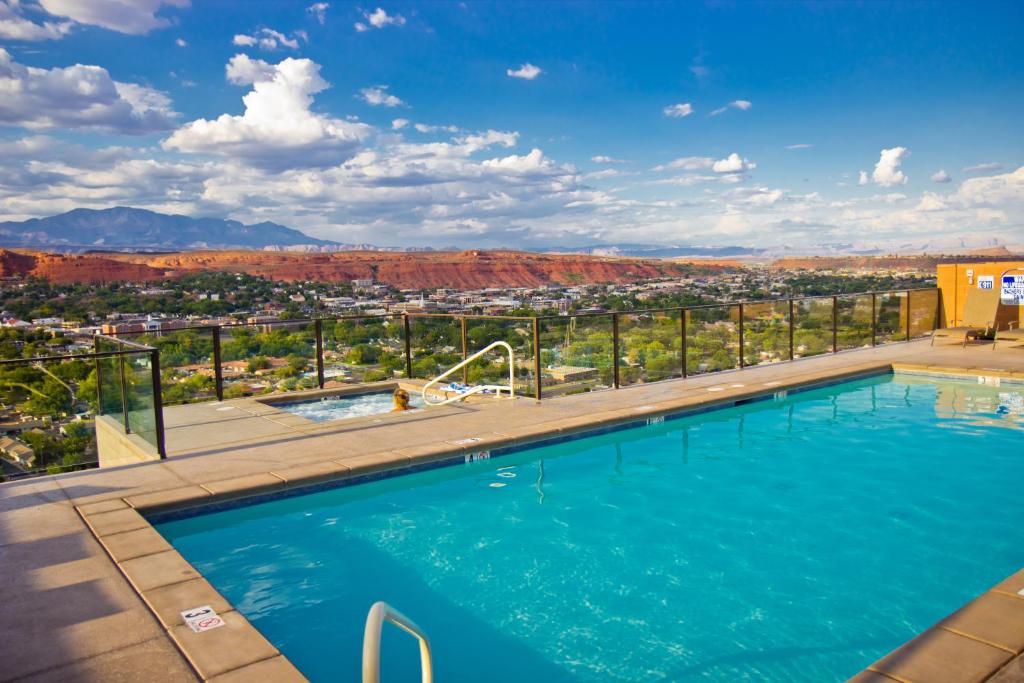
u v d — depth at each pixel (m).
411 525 4.45
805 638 3.00
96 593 2.90
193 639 2.48
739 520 4.46
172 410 7.49
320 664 2.85
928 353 10.34
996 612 2.46
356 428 6.30
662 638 3.03
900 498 4.78
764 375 8.76
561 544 4.12
